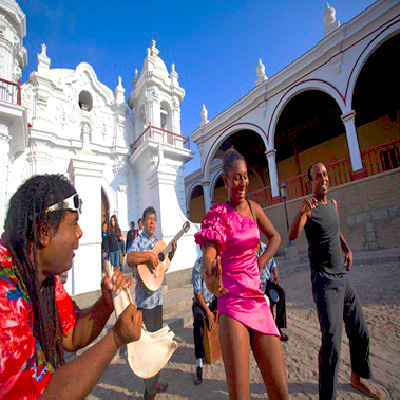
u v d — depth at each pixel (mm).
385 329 3219
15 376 475
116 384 2709
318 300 1902
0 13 9516
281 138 16359
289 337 3367
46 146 10352
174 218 7145
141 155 11750
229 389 1152
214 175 21359
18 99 8391
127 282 926
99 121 12875
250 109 13570
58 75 11750
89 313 950
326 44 10602
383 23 9109
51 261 729
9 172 8438
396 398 1937
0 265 587
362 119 14367
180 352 3318
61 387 532
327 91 10617
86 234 4902
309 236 2016
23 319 554
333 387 1731
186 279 6910
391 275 5727
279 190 12500
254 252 1427
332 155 16250
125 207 12219
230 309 1275
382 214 9031
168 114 14867
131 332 667
